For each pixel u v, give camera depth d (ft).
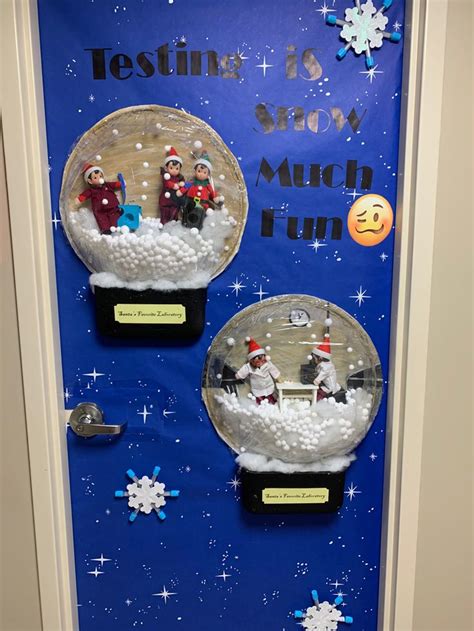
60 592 2.73
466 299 2.59
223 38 2.43
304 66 2.46
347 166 2.54
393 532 2.72
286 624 2.93
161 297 2.48
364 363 2.68
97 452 2.75
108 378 2.68
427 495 2.74
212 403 2.69
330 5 2.42
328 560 2.87
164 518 2.81
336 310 2.64
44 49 2.41
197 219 2.45
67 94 2.45
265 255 2.59
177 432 2.72
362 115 2.51
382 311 2.67
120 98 2.46
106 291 2.48
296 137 2.51
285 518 2.82
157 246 2.39
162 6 2.39
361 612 2.93
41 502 2.63
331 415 2.56
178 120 2.47
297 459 2.62
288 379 2.68
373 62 2.47
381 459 2.77
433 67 2.35
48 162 2.50
